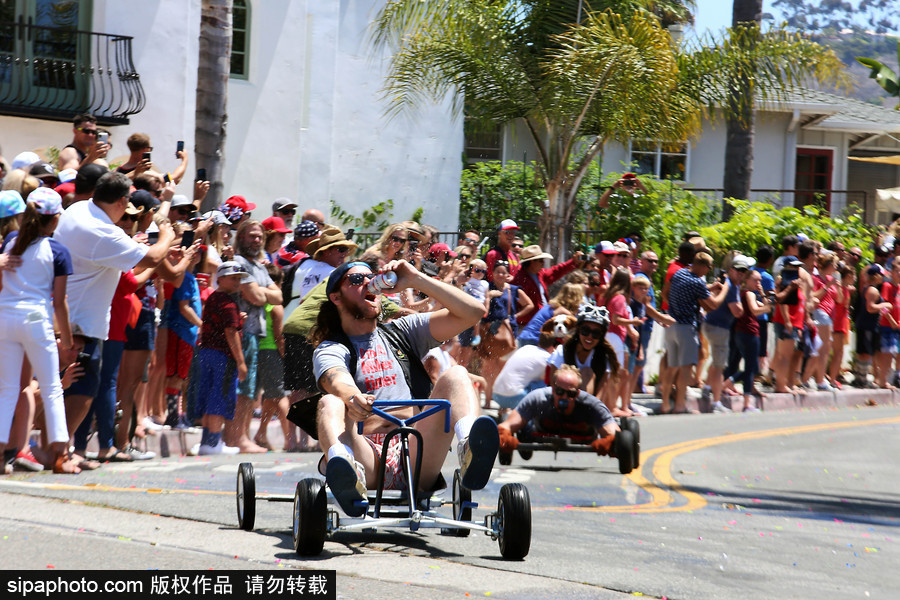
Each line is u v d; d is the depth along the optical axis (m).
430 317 6.86
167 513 7.28
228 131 21.47
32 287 9.02
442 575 5.64
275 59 21.95
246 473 6.81
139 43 20.19
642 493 10.16
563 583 5.61
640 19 18.88
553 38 18.97
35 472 9.38
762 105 21.73
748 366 18.48
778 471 12.46
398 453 6.69
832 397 20.20
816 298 20.23
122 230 9.73
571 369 11.16
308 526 5.96
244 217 13.41
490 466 6.09
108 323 9.88
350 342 6.70
